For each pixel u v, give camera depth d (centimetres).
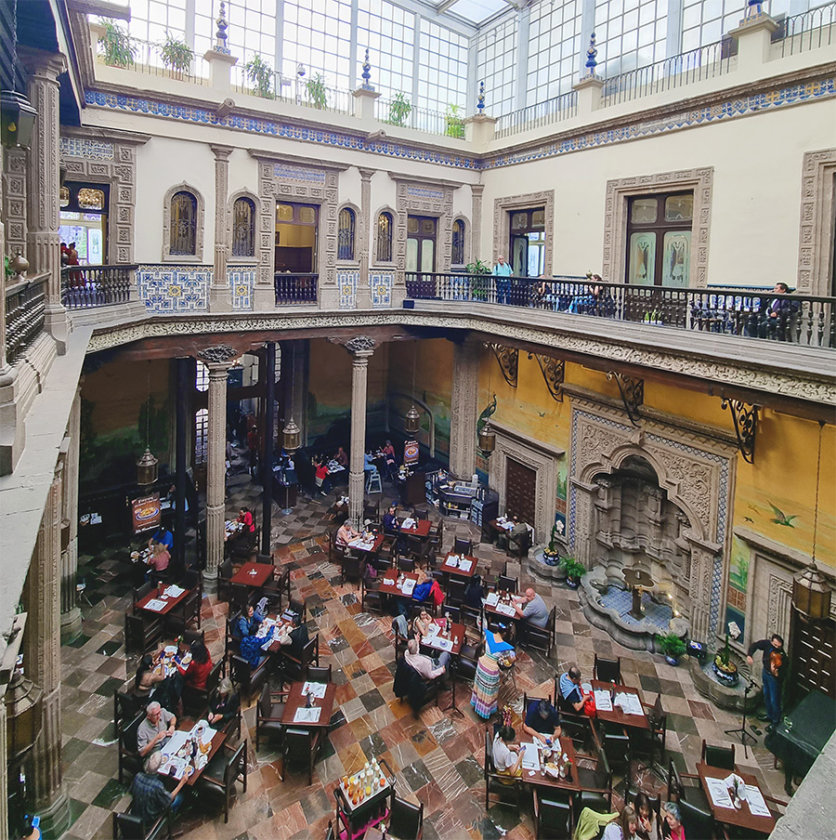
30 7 646
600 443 1295
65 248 1070
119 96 1173
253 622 1001
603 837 662
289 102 1398
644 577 1138
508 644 981
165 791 690
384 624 1178
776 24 980
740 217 1038
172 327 1249
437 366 1953
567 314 1190
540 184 1497
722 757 767
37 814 700
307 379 2025
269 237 1393
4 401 411
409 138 1573
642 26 1428
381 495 1889
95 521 1457
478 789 810
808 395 741
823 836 156
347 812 688
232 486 1891
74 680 980
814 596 798
